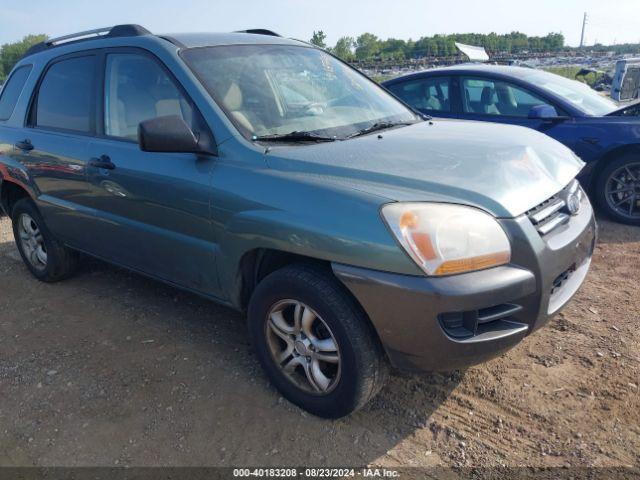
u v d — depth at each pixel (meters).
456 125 3.44
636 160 5.19
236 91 3.07
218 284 2.97
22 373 3.24
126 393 3.00
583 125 5.39
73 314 3.95
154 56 3.23
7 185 4.50
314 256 2.41
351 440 2.58
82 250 4.03
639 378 2.90
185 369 3.19
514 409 2.73
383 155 2.65
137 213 3.28
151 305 4.02
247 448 2.56
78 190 3.69
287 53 3.62
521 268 2.32
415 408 2.77
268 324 2.77
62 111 3.92
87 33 3.93
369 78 4.05
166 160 3.04
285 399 2.87
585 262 2.97
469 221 2.25
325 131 3.04
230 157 2.79
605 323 3.46
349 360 2.44
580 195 2.99
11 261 5.14
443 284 2.18
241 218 2.64
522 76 5.91
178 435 2.66
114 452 2.58
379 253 2.24
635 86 14.28
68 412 2.87
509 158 2.67
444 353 2.29
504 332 2.34
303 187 2.48
